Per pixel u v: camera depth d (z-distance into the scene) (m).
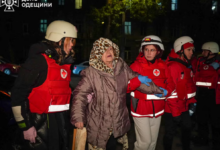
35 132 2.39
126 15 32.69
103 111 2.75
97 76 2.76
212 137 4.69
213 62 4.66
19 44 32.41
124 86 2.86
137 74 3.09
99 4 30.19
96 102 2.78
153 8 21.17
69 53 2.68
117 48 2.88
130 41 33.25
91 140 2.78
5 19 31.73
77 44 32.66
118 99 2.77
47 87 2.42
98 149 2.78
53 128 2.51
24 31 32.53
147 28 33.53
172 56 3.84
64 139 2.64
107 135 2.75
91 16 22.09
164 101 3.46
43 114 2.46
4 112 3.93
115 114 2.75
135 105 3.31
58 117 2.61
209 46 4.61
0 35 31.08
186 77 3.68
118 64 2.87
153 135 3.43
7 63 18.86
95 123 2.77
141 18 21.70
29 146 2.42
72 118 2.70
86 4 32.53
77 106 2.72
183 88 3.63
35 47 2.41
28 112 2.36
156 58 3.53
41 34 32.69
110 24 21.70
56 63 2.51
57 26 2.59
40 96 2.41
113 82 2.76
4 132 3.80
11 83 4.73
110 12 20.77
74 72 20.86
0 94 4.18
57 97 2.47
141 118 3.28
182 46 3.76
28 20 32.38
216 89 4.58
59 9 32.53
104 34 21.80
